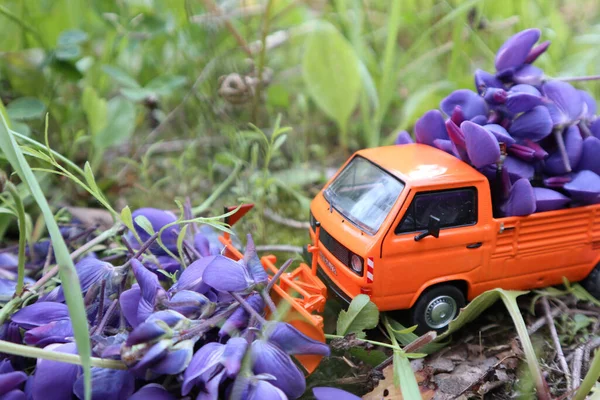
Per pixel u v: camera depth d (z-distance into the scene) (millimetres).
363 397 181
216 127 304
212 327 164
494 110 212
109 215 253
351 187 212
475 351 199
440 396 184
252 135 279
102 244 228
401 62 297
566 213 208
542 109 207
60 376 153
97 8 304
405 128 314
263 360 154
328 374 190
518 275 209
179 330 155
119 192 280
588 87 316
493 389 188
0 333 168
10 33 301
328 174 298
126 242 184
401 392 173
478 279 204
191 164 299
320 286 193
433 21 354
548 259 210
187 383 148
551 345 203
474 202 200
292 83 356
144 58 325
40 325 165
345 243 197
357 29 314
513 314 184
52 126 293
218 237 207
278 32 365
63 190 272
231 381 157
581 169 212
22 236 165
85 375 139
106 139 272
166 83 283
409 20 350
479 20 328
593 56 321
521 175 206
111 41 313
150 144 318
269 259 205
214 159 298
